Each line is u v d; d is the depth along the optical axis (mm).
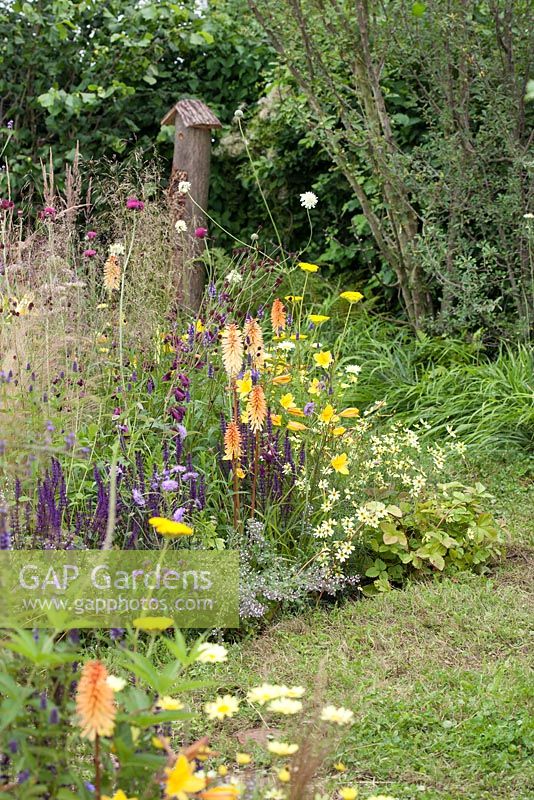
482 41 7531
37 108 9391
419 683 3574
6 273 4820
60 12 9117
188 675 3656
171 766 1871
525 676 3600
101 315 5320
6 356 4465
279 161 9000
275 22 7469
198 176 7645
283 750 2271
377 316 8203
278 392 4941
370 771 3018
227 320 5375
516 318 7629
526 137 7652
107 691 1747
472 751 3084
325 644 3949
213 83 9633
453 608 4250
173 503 4137
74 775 1937
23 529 3551
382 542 4699
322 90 7965
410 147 8336
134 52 9312
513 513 5535
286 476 4641
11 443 3293
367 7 7230
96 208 7844
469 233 7656
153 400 4730
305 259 9227
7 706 1865
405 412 6875
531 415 6402
